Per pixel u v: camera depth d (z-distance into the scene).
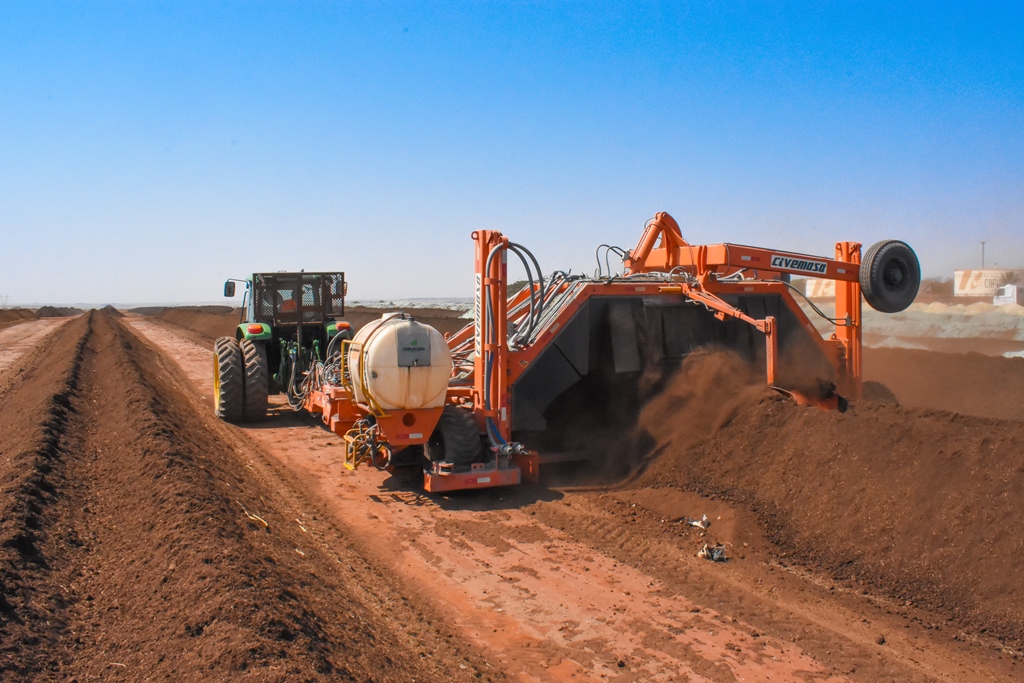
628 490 7.74
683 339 8.77
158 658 3.80
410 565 5.95
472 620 4.98
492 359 7.83
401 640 4.59
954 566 5.11
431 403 7.55
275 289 12.83
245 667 3.50
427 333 7.48
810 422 6.99
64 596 4.70
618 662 4.39
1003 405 10.51
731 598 5.26
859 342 9.56
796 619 4.92
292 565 5.35
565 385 8.36
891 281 9.18
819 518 6.17
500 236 7.83
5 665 3.71
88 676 3.75
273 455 9.98
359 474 8.88
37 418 9.77
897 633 4.71
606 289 8.41
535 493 7.83
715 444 7.68
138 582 4.86
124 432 9.43
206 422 12.39
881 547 5.58
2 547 4.95
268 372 13.15
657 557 6.02
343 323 12.69
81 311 124.75
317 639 4.01
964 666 4.30
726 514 6.64
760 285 9.01
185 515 5.68
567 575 5.71
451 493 7.93
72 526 6.00
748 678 4.20
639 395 8.73
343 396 8.51
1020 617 4.60
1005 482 5.21
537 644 4.63
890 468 6.02
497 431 7.84
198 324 55.19
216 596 4.29
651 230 9.83
